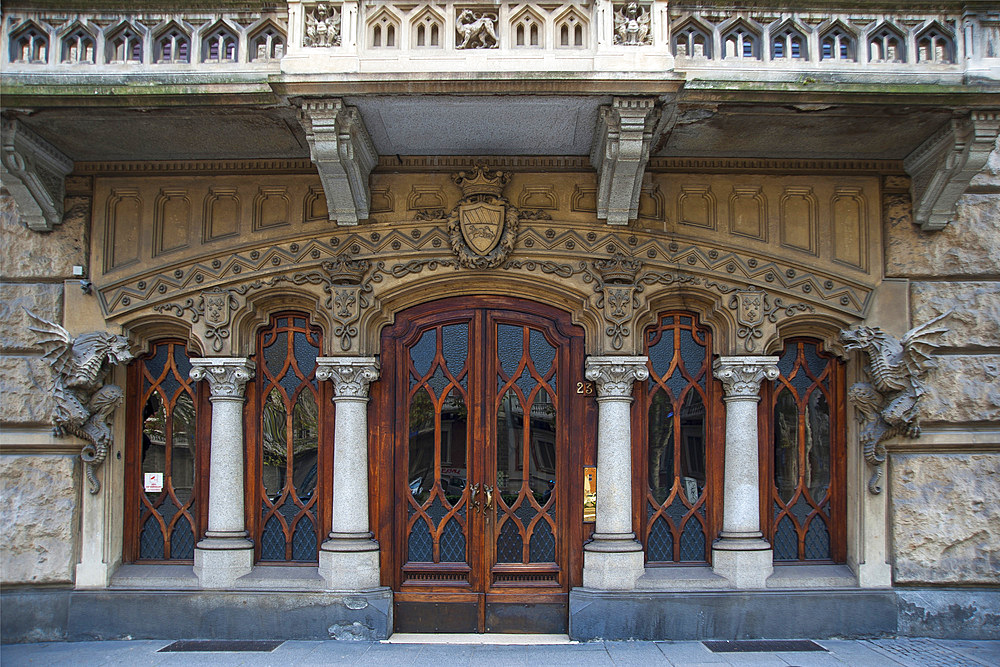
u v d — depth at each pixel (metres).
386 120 5.76
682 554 6.46
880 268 6.44
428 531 6.46
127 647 5.95
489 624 6.35
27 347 6.36
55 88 5.34
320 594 6.14
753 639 6.14
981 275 6.46
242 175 6.49
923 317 6.41
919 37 5.82
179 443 6.62
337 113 5.44
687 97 5.38
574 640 6.13
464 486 6.48
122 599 6.19
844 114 5.61
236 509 6.34
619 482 6.26
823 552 6.54
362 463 6.30
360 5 5.53
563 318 6.55
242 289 6.41
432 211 6.41
